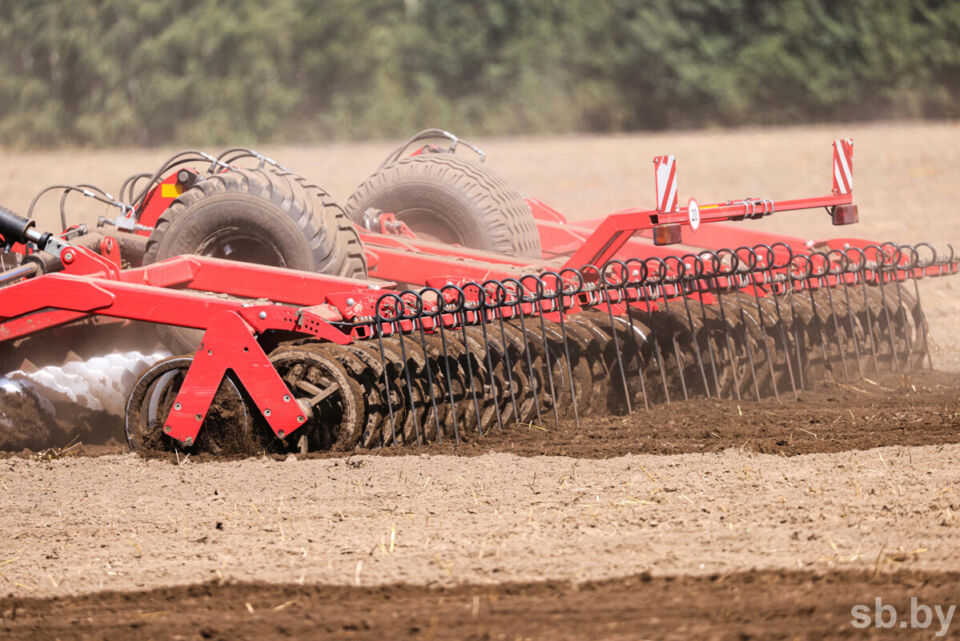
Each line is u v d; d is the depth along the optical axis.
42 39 157.12
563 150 115.00
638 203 72.56
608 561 15.84
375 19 178.00
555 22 171.88
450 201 33.00
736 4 162.50
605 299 25.80
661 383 27.41
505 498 19.14
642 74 164.12
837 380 29.17
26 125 156.75
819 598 14.08
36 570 16.72
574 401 24.23
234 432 22.64
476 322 23.83
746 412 25.28
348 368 22.61
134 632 14.13
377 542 17.20
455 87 173.12
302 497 19.72
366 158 110.94
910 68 159.12
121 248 29.59
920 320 30.98
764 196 72.31
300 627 14.00
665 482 19.56
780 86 160.12
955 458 20.28
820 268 30.12
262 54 161.75
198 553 17.12
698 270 27.00
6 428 24.83
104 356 26.08
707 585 14.72
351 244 27.86
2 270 29.06
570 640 13.15
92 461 22.77
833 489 18.70
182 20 159.12
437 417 23.11
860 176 79.75
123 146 157.50
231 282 24.80
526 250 33.47
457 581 15.34
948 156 86.69
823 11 162.50
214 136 156.88
